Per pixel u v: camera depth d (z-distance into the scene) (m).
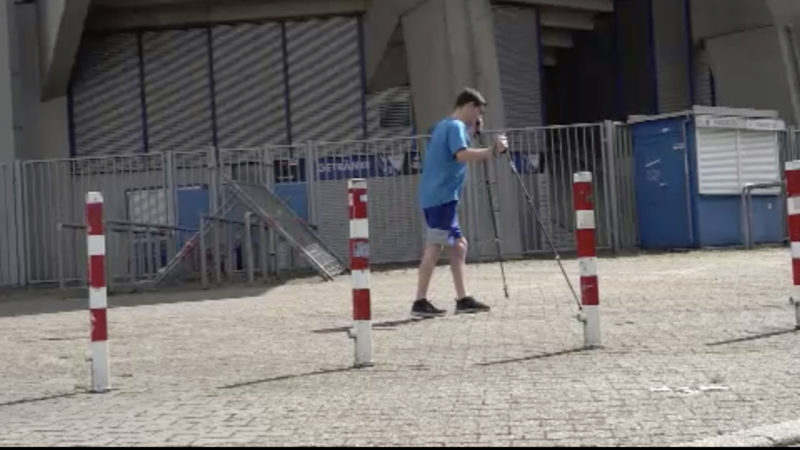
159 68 22.39
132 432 4.35
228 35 22.38
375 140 17.59
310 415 4.58
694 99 24.30
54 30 19.91
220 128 22.34
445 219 8.07
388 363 5.97
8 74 19.91
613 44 25.73
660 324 7.16
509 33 22.06
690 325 7.05
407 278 13.74
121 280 15.83
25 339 8.52
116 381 5.84
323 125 22.30
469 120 8.29
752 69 22.89
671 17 24.44
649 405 4.52
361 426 4.31
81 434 4.34
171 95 22.39
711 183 16.31
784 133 17.30
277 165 17.39
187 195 17.05
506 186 16.81
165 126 22.34
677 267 12.73
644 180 16.94
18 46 21.33
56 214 17.70
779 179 17.03
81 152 22.08
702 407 4.45
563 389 4.97
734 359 5.62
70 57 20.73
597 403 4.61
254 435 4.20
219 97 22.36
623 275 11.75
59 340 8.32
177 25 22.30
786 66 22.08
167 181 17.12
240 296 12.30
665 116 16.53
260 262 15.59
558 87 27.61
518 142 17.25
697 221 16.20
